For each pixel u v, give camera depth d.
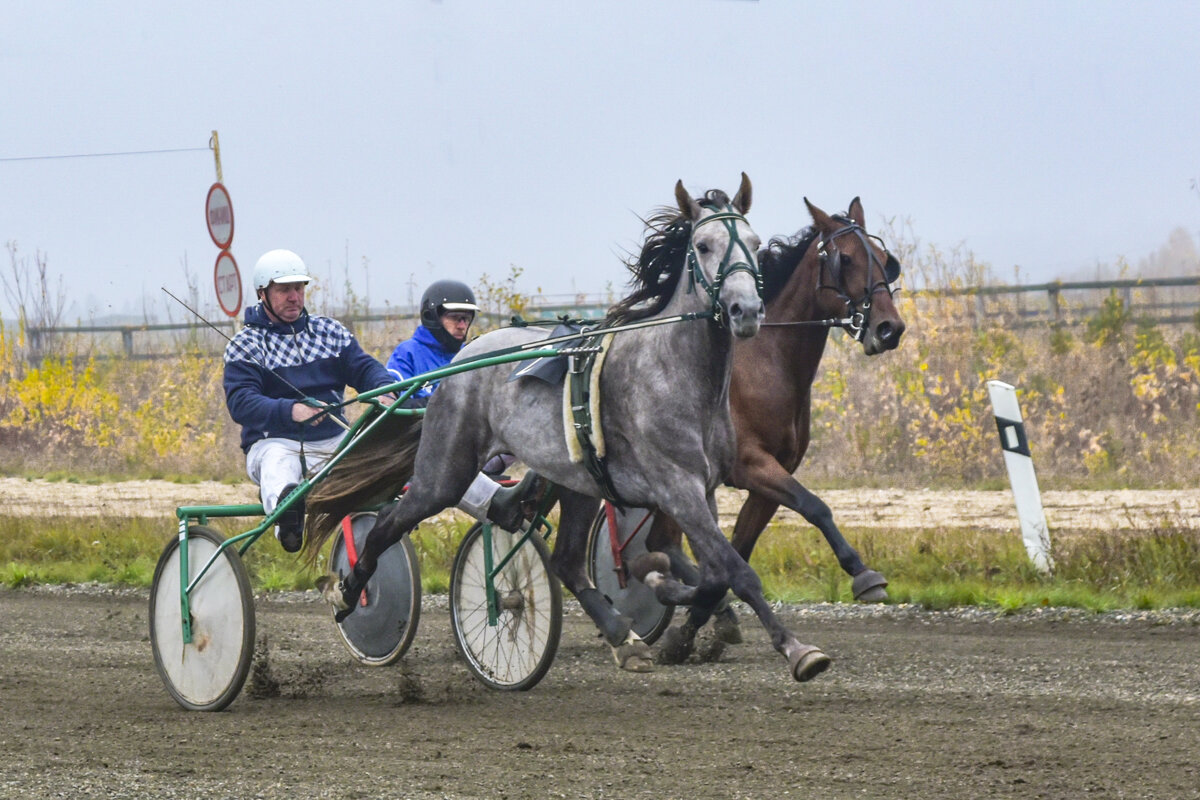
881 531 15.87
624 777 7.08
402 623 10.74
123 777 7.20
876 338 11.09
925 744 7.67
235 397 10.19
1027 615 12.24
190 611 9.59
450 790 6.85
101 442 28.42
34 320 32.97
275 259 10.51
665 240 8.97
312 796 6.77
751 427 11.02
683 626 10.69
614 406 8.81
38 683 10.31
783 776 7.04
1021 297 28.25
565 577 9.84
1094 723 8.12
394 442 10.27
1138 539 13.86
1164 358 24.12
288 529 10.09
